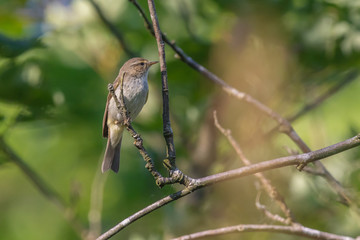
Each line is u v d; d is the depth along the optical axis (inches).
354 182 364.2
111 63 486.6
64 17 488.1
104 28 480.4
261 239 409.1
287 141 508.1
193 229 431.5
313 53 450.3
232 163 451.2
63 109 491.2
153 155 503.5
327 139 480.1
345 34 438.0
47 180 575.5
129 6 482.0
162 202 250.7
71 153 573.9
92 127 530.0
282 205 296.4
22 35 550.3
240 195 428.5
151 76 482.3
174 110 495.8
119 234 521.0
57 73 473.7
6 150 458.9
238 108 468.8
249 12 451.8
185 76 485.1
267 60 465.1
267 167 248.2
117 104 253.3
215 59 472.4
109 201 546.3
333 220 396.8
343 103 570.3
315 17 447.8
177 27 473.1
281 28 454.3
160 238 463.5
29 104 468.8
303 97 494.6
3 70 462.3
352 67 463.8
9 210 612.4
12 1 535.8
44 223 597.9
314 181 392.8
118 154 382.3
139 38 493.0
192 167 477.7
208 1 468.1
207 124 478.3
